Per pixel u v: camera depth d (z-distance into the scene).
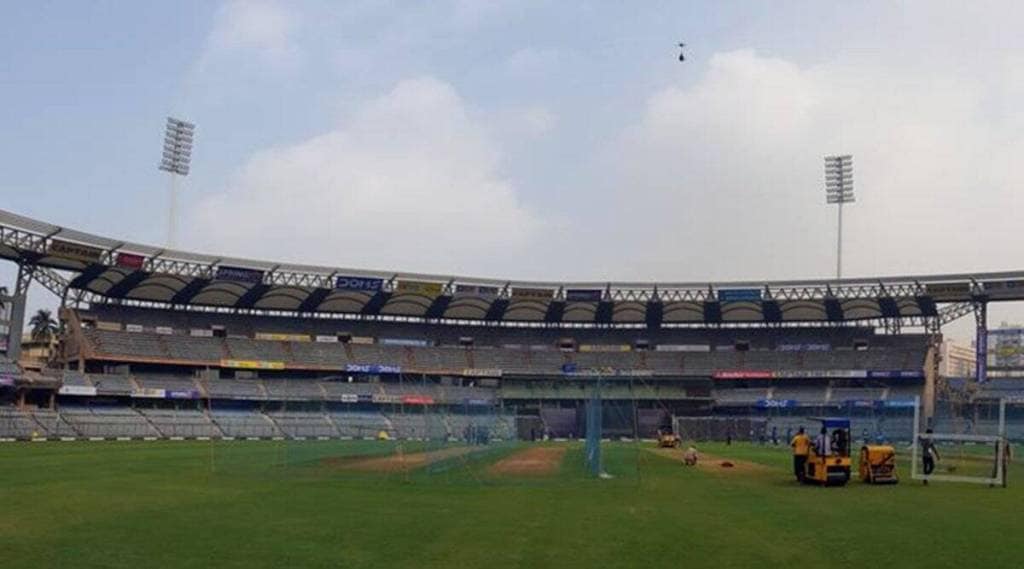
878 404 101.69
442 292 105.38
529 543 20.31
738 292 106.38
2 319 90.62
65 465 44.31
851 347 111.12
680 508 27.95
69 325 95.88
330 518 24.42
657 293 109.00
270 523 23.27
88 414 84.00
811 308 109.50
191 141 104.69
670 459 57.53
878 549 20.05
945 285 101.19
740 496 32.38
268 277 98.62
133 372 97.69
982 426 81.06
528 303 112.50
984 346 103.50
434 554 18.78
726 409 108.94
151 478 37.16
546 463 50.00
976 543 21.02
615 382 109.62
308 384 103.94
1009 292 100.12
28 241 82.50
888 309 107.62
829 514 26.75
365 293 107.44
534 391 110.19
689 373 110.69
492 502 29.02
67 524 22.78
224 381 99.88
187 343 100.81
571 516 25.41
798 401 105.56
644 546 20.06
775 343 114.19
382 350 110.75
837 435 38.09
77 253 85.38
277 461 49.31
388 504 28.08
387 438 91.38
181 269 93.38
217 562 17.59
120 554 18.38
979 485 38.22
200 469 42.75
